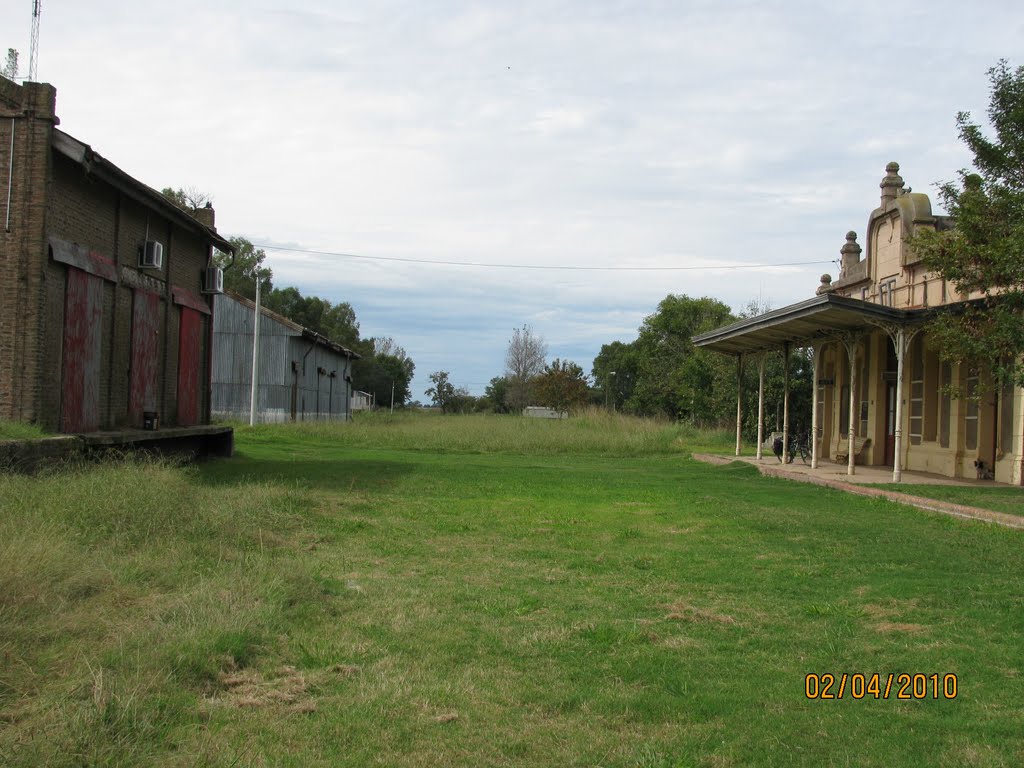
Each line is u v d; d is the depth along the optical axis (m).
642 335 71.88
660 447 33.97
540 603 7.72
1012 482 18.03
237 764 4.20
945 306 17.19
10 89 13.96
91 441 14.45
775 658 6.17
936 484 17.92
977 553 10.35
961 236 16.19
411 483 17.95
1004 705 5.23
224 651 5.73
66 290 15.01
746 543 11.17
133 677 5.03
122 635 5.82
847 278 27.81
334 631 6.62
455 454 30.38
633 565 9.64
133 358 18.38
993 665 6.01
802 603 7.84
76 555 7.38
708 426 50.03
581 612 7.43
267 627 6.36
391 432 35.34
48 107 14.06
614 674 5.79
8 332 13.77
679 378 53.53
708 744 4.62
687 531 12.23
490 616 7.24
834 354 27.77
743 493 17.55
